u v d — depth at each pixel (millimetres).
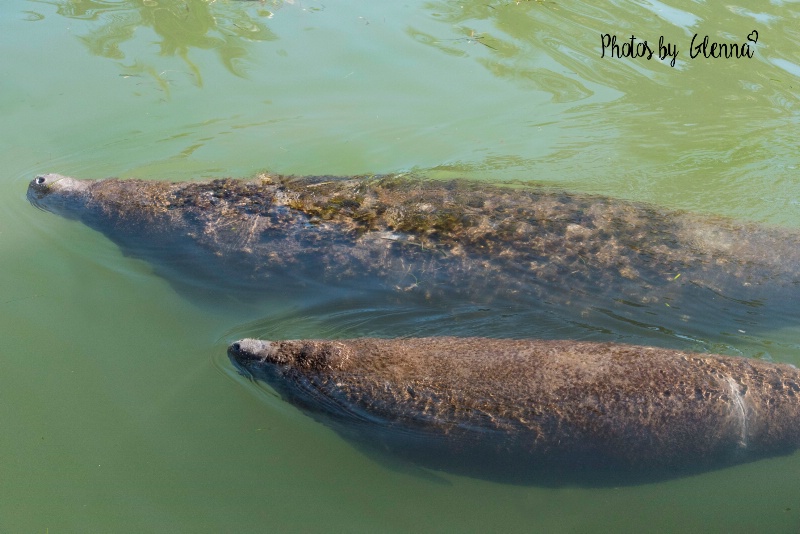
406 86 9266
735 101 9133
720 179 7480
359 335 5434
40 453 4590
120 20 10547
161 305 5875
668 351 4883
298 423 4762
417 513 4262
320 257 5934
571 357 4746
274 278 5977
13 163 7668
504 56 9930
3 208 6980
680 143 8180
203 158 7777
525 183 6949
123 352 5391
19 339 5473
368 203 6301
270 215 6258
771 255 5805
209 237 6238
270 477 4453
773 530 4102
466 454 4320
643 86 9406
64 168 7574
